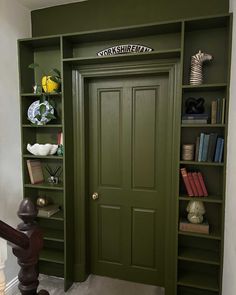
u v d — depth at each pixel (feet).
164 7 6.66
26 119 7.76
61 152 7.48
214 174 6.65
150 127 7.33
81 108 7.47
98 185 7.96
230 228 5.24
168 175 6.97
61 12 7.59
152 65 6.77
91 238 8.20
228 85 5.69
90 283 7.73
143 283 7.75
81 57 7.16
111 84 7.56
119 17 7.06
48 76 7.44
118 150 7.68
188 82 6.59
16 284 7.23
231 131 5.35
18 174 7.52
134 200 7.66
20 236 2.69
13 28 7.17
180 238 7.01
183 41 5.91
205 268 6.85
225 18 5.71
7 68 6.98
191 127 6.45
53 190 8.17
